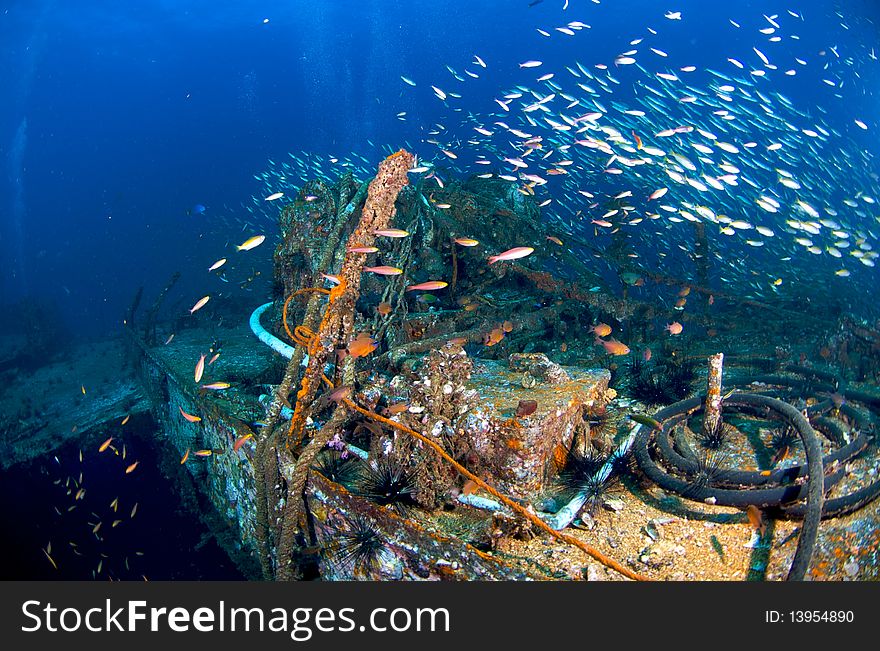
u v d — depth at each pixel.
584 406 4.55
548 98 10.47
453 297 7.47
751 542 3.63
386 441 4.35
